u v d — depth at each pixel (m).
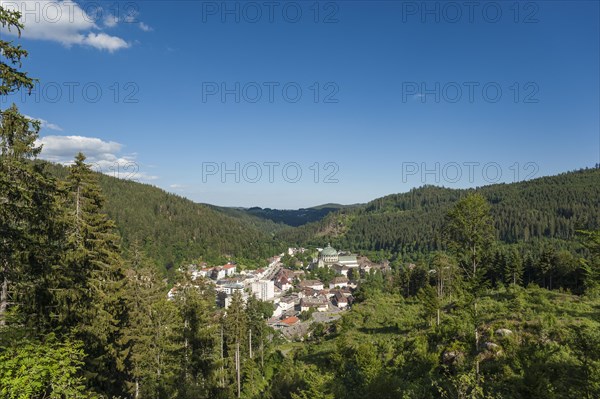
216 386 36.25
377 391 18.22
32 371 9.61
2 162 10.92
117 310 23.86
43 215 12.56
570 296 31.67
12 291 13.62
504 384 15.70
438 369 21.47
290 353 51.38
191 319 35.16
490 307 29.69
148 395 26.83
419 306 49.81
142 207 189.88
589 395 12.34
